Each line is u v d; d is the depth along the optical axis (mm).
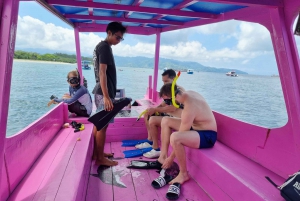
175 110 2945
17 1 1148
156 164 2770
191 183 2439
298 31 1615
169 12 2807
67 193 1502
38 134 2117
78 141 2582
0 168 1112
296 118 1707
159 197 2186
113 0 2789
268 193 1629
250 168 2043
